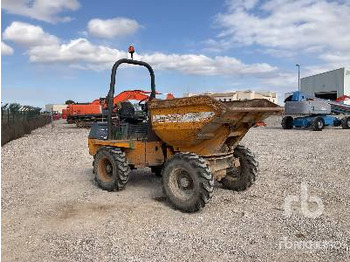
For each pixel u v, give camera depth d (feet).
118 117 23.85
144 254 13.20
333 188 22.15
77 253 13.42
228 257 12.88
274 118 122.83
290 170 27.73
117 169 21.70
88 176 27.22
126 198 20.70
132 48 22.84
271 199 19.90
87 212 18.22
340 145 43.57
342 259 12.65
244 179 21.15
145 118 23.61
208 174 17.19
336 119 72.90
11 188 23.63
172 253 13.25
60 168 30.78
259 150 39.42
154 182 24.62
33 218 17.44
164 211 18.13
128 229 15.74
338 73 139.64
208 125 17.24
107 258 12.93
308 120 70.13
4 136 53.36
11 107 70.49
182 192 18.25
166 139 19.67
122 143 21.93
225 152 19.79
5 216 17.80
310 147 41.88
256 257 12.86
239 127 19.38
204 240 14.38
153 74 24.03
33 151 42.16
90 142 24.98
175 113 18.44
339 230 15.26
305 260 12.60
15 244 14.38
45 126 105.91
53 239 14.78
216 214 17.49
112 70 22.43
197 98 17.15
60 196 21.45
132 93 32.45
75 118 93.15
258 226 15.83
